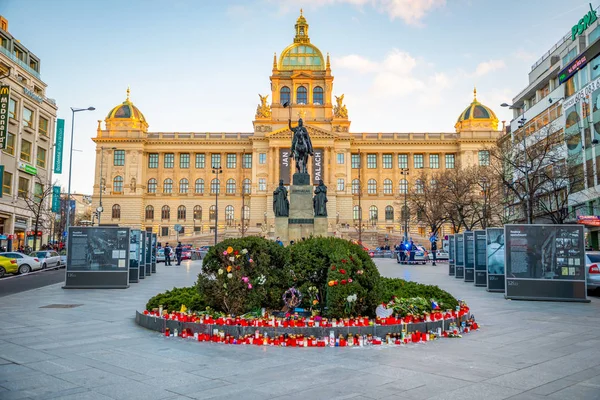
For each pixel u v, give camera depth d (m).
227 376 8.52
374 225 109.31
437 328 12.27
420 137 112.44
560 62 56.12
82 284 24.59
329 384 8.04
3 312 16.23
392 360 9.71
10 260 36.75
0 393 7.53
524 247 20.67
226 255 13.07
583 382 8.20
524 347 10.99
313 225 28.81
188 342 11.40
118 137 108.81
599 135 46.97
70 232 24.75
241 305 12.77
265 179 107.38
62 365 9.21
